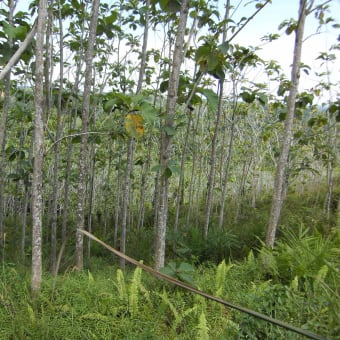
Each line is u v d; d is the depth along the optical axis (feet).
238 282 14.65
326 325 9.21
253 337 9.80
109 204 39.14
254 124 33.19
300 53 16.06
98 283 14.11
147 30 19.13
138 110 11.57
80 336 10.41
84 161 17.31
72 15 19.33
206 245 22.36
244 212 35.68
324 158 28.07
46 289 12.71
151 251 25.08
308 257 14.87
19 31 10.50
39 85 10.85
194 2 16.53
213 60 12.98
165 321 11.95
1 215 22.63
